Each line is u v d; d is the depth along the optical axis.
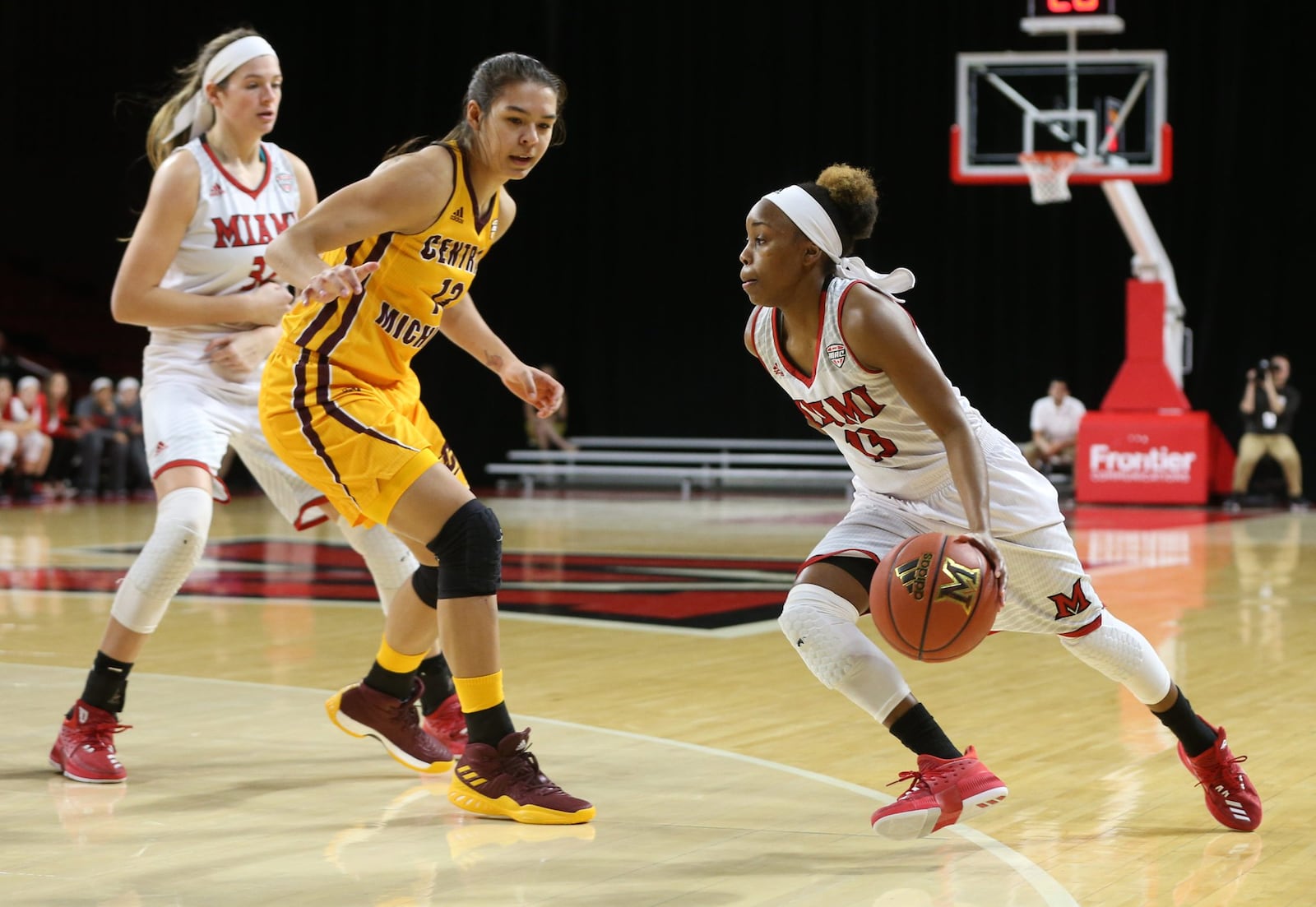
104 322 37.03
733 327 35.38
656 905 5.27
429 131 35.66
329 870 5.69
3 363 31.00
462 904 5.27
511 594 15.02
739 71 34.44
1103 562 17.95
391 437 6.54
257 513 26.20
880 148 33.09
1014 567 6.03
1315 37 29.75
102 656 7.21
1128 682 6.27
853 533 6.09
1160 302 27.72
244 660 10.77
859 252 33.31
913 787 5.57
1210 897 5.37
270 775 7.32
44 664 10.43
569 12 35.53
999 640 11.89
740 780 7.21
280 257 6.20
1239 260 30.62
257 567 17.23
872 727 8.54
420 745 7.34
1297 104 30.02
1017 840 6.17
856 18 33.31
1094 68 26.28
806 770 7.45
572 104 35.75
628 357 36.31
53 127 37.12
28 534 21.31
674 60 35.03
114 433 29.89
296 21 35.84
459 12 35.28
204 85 7.83
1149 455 27.69
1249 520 24.77
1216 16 30.42
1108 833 6.29
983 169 26.55
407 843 6.10
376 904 5.27
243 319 7.74
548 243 36.53
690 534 22.30
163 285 7.95
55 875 5.60
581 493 33.78
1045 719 8.78
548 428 35.53
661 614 13.49
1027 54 26.47
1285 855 5.94
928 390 5.60
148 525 22.81
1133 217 27.27
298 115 36.06
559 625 12.80
